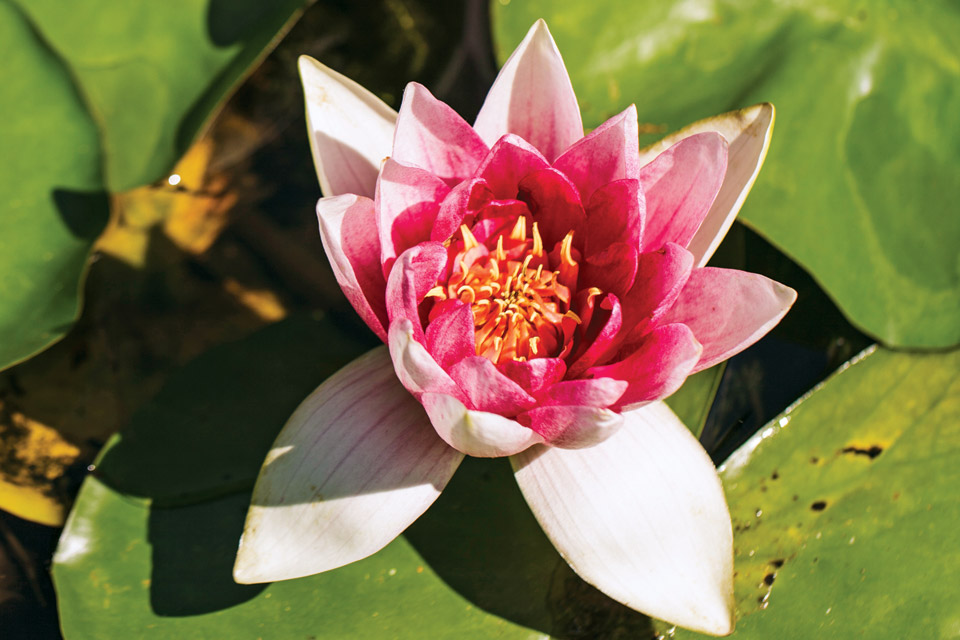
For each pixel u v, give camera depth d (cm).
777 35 60
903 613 55
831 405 58
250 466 58
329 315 62
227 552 56
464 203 55
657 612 54
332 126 56
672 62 61
